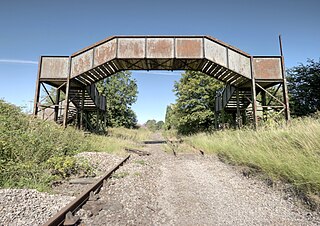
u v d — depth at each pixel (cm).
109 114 5131
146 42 1669
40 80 1644
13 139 717
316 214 382
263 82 1664
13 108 1135
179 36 1672
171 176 712
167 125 6850
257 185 571
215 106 2600
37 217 341
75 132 1280
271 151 679
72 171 685
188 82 2911
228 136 1273
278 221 367
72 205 374
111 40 1678
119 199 464
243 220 374
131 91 5688
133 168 802
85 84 1998
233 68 1628
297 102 2188
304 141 638
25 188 489
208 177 686
